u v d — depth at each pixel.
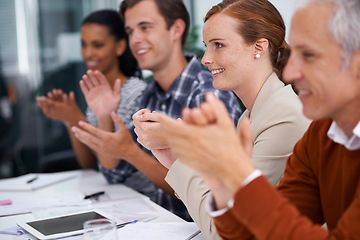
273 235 0.78
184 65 2.20
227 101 1.95
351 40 0.78
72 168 2.95
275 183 1.30
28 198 1.87
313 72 0.82
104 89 2.18
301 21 0.82
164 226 1.35
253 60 1.38
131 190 1.99
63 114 2.63
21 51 4.56
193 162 0.79
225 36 1.37
